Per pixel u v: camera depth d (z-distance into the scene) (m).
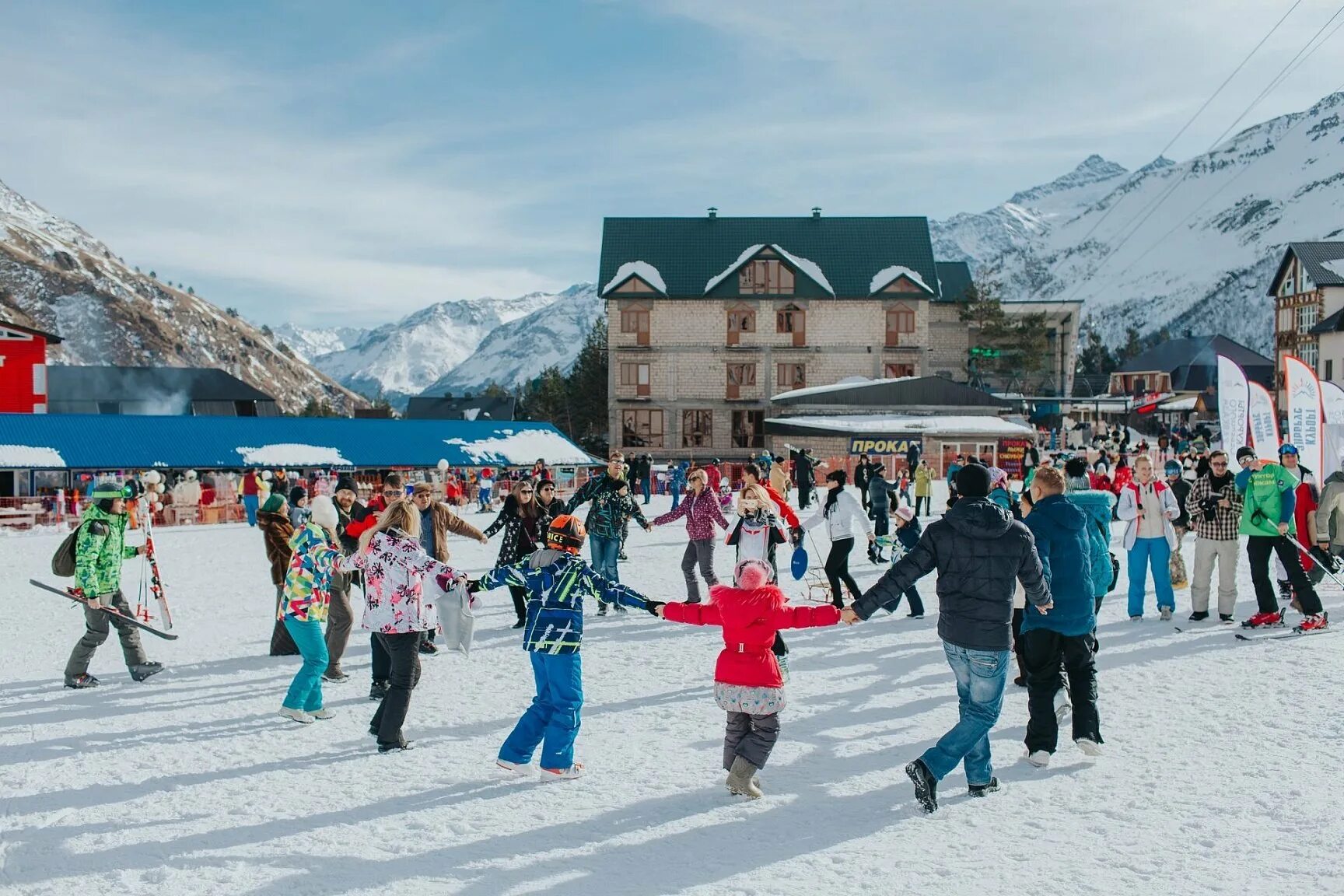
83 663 10.21
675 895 5.16
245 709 9.25
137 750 7.93
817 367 67.12
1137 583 12.87
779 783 6.88
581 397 93.00
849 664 10.59
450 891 5.25
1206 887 5.10
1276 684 9.18
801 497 34.06
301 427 44.28
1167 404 75.50
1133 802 6.34
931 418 54.62
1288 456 13.54
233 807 6.59
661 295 66.88
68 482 39.91
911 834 5.93
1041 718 7.19
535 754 7.71
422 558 7.88
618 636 12.51
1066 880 5.22
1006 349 76.94
